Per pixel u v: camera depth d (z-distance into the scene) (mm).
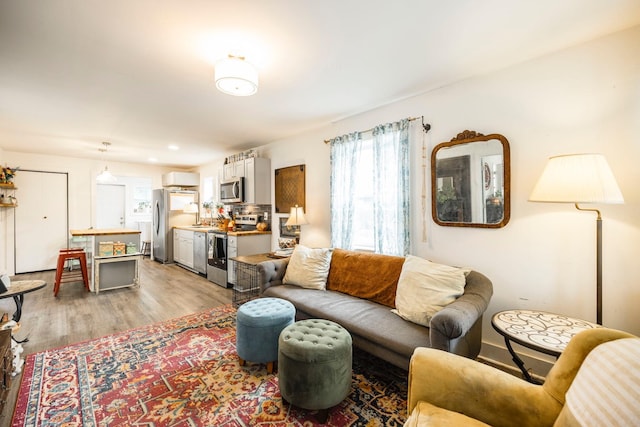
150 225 7570
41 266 5504
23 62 2064
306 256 2959
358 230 3270
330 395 1587
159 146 4855
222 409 1686
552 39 1845
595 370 881
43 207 5535
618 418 728
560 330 1558
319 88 2564
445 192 2514
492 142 2248
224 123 3570
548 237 2021
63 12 1529
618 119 1774
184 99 2783
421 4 1505
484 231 2312
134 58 2023
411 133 2779
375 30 1734
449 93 2504
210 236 4871
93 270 4043
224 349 2410
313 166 3846
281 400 1772
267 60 2078
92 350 2367
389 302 2387
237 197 4719
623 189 1762
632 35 1729
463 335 1597
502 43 1887
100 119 3375
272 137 4266
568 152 1936
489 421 1066
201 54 1979
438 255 2594
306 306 2383
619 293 1780
